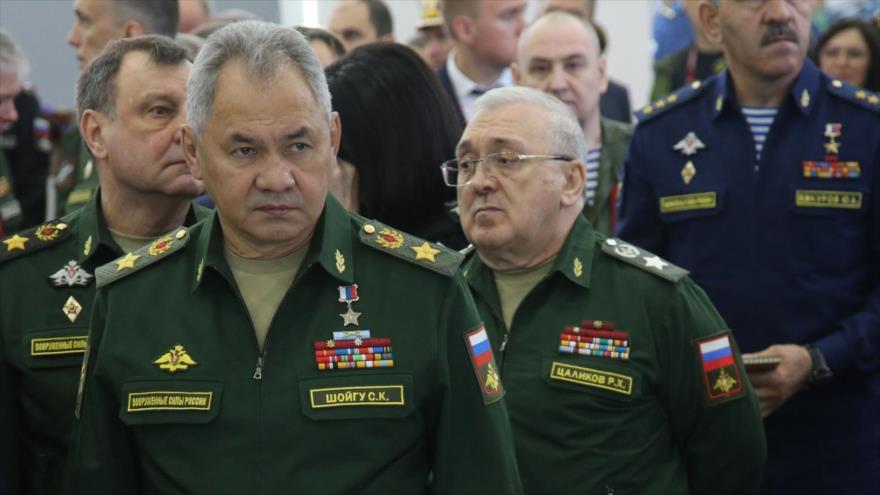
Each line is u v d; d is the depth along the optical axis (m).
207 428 4.06
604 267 5.51
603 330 5.37
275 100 3.89
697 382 5.36
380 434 4.05
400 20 11.39
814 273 6.86
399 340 4.11
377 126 5.91
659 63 10.37
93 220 5.35
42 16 11.70
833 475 6.86
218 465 4.05
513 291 5.59
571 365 5.33
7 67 9.66
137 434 4.14
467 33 8.95
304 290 4.14
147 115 5.27
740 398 5.41
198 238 4.32
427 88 6.05
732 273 6.95
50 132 11.62
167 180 5.27
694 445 5.50
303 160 3.96
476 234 5.43
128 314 4.21
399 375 4.07
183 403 4.07
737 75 7.06
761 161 6.96
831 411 6.85
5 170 10.65
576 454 5.27
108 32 7.79
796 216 6.88
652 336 5.36
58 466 5.13
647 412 5.36
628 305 5.40
